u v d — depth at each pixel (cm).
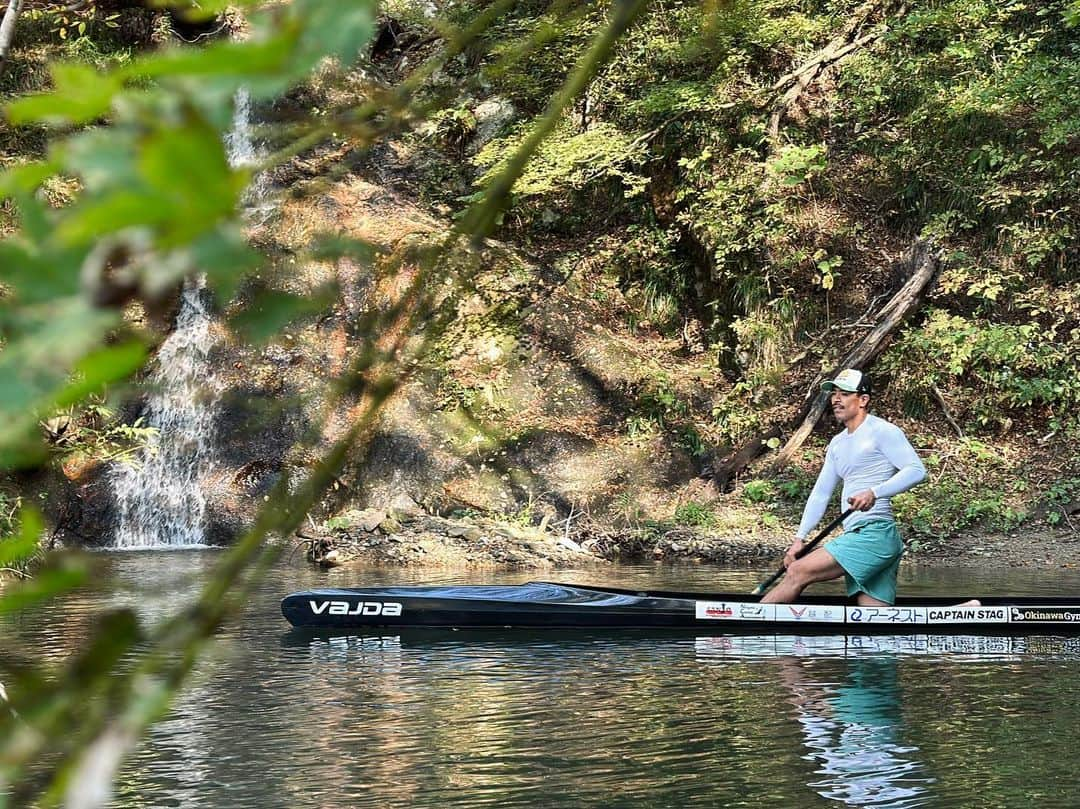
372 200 2833
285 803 705
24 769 83
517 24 1368
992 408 2633
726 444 2719
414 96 126
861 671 1141
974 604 1380
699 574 2003
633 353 2894
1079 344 2592
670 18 2350
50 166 75
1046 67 2595
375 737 875
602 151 2656
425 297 120
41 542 101
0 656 89
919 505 2419
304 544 2277
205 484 2617
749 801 705
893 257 2866
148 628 92
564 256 3039
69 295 71
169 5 108
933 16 2788
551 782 751
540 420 2708
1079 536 2262
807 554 1419
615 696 1023
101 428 1247
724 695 1023
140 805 703
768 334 2836
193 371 120
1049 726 892
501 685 1077
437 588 1486
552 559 2214
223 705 988
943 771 766
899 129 2977
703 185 3000
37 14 575
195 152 73
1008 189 2700
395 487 2503
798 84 3012
